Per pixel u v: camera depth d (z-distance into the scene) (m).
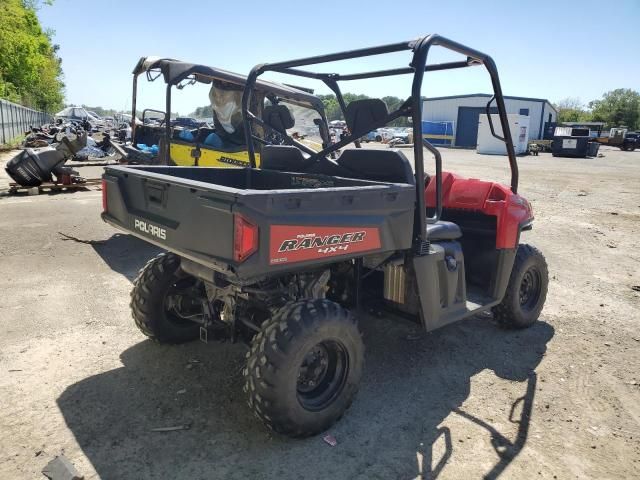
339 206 2.85
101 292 5.12
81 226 7.88
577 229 8.97
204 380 3.50
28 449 2.73
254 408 2.76
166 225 2.95
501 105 3.93
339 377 3.02
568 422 3.19
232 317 3.16
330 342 2.93
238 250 2.48
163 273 3.75
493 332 4.53
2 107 26.20
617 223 9.59
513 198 4.17
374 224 3.04
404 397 3.41
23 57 35.91
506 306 4.39
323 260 2.82
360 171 3.66
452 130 43.47
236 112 8.31
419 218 3.33
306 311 2.79
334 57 3.55
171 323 3.92
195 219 2.72
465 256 4.39
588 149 32.41
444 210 4.42
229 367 3.69
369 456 2.79
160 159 8.84
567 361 4.01
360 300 3.60
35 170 10.66
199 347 3.98
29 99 49.03
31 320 4.36
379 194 3.04
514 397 3.46
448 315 3.68
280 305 3.11
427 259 3.41
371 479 2.62
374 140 41.12
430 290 3.45
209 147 8.42
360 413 3.21
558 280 6.10
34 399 3.19
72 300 4.86
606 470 2.75
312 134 8.83
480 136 32.25
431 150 3.58
